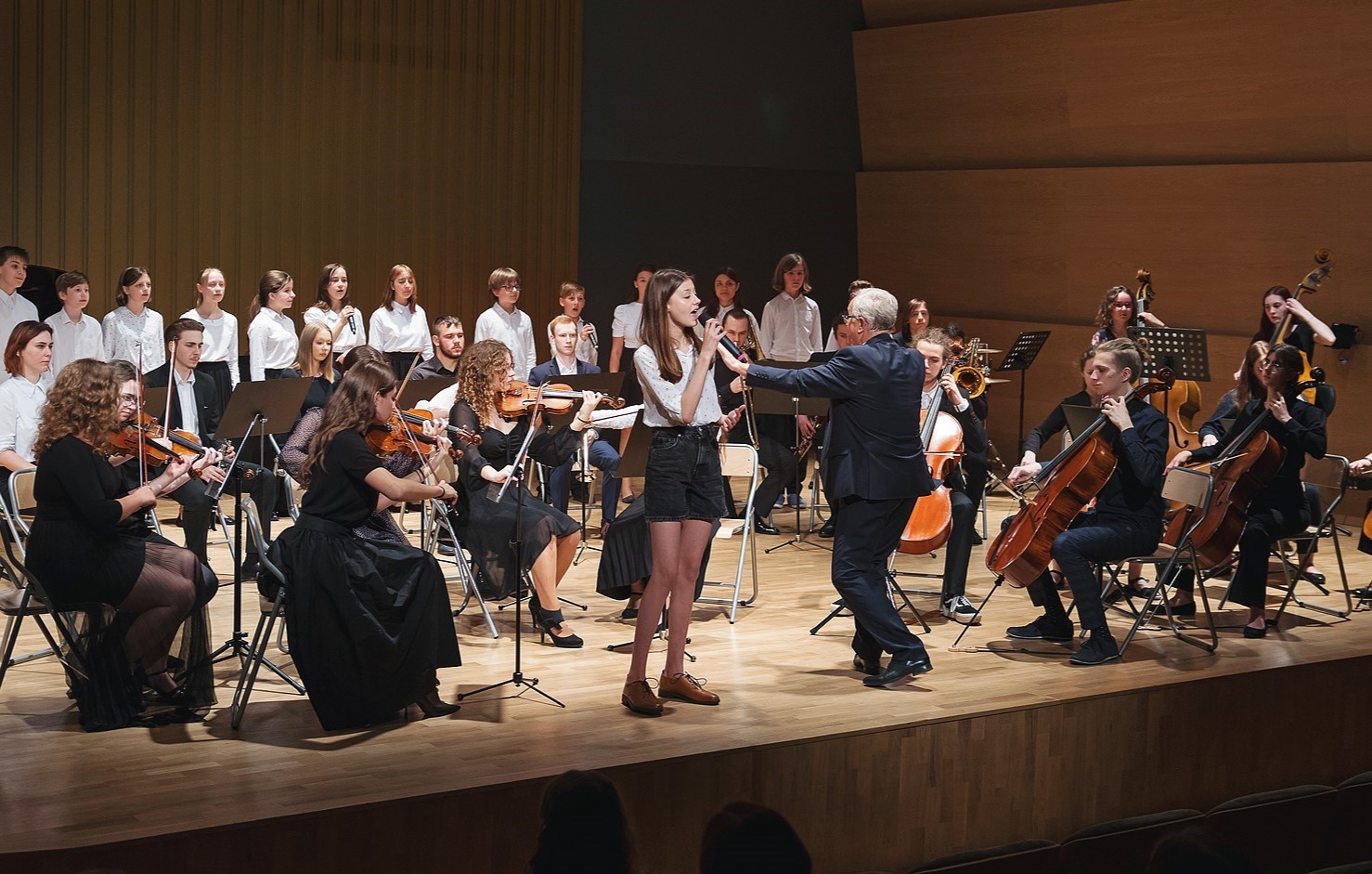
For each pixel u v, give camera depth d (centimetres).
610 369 891
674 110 1025
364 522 411
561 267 987
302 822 328
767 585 608
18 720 405
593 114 995
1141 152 932
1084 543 481
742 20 1043
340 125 893
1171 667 479
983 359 695
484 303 959
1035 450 554
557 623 504
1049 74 960
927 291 1087
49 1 794
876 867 409
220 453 427
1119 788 451
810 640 514
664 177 1027
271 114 870
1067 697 439
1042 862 307
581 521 744
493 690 443
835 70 1091
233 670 463
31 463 516
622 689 445
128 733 394
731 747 384
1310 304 837
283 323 761
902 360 442
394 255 921
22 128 795
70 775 356
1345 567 671
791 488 802
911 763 411
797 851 224
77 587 389
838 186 1110
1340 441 819
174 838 315
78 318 672
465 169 942
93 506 386
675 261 1038
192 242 851
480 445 512
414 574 407
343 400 407
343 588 392
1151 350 704
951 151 1052
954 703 430
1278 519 535
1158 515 493
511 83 955
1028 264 1008
